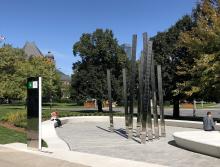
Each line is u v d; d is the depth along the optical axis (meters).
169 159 13.78
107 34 45.78
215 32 27.34
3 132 21.25
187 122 26.48
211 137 16.27
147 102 18.31
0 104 76.06
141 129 18.39
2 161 12.82
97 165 12.09
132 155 14.74
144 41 18.39
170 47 34.09
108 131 24.89
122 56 45.41
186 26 35.09
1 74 54.16
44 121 27.27
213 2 29.25
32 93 15.47
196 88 28.33
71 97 47.25
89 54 45.47
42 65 59.22
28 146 15.67
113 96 45.06
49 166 11.96
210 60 26.48
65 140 19.67
